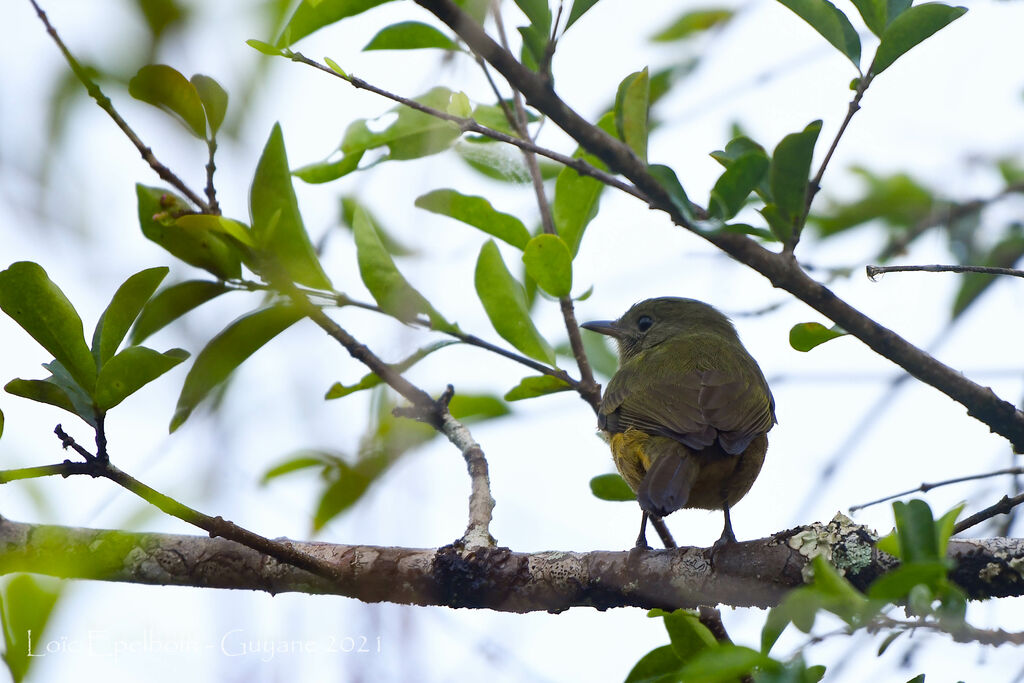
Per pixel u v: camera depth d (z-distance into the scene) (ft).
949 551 25.05
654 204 24.90
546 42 24.70
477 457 29.84
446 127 31.40
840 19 25.59
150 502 23.53
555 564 27.48
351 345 29.73
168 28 26.84
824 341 28.04
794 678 18.48
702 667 18.70
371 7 27.25
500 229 32.63
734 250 25.96
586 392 32.89
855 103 25.02
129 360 22.98
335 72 25.81
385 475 18.61
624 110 26.76
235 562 27.45
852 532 26.16
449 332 32.12
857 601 18.93
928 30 24.66
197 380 27.76
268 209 29.14
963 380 27.35
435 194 31.58
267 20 27.48
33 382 23.12
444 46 31.30
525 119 34.83
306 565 25.55
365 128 31.86
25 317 23.12
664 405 36.65
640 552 27.40
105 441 23.16
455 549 27.86
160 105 27.99
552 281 32.53
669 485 31.89
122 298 24.20
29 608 22.52
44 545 26.73
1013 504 25.08
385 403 29.27
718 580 26.63
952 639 19.12
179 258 29.55
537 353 33.01
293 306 28.86
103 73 27.04
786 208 25.63
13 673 22.15
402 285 30.01
